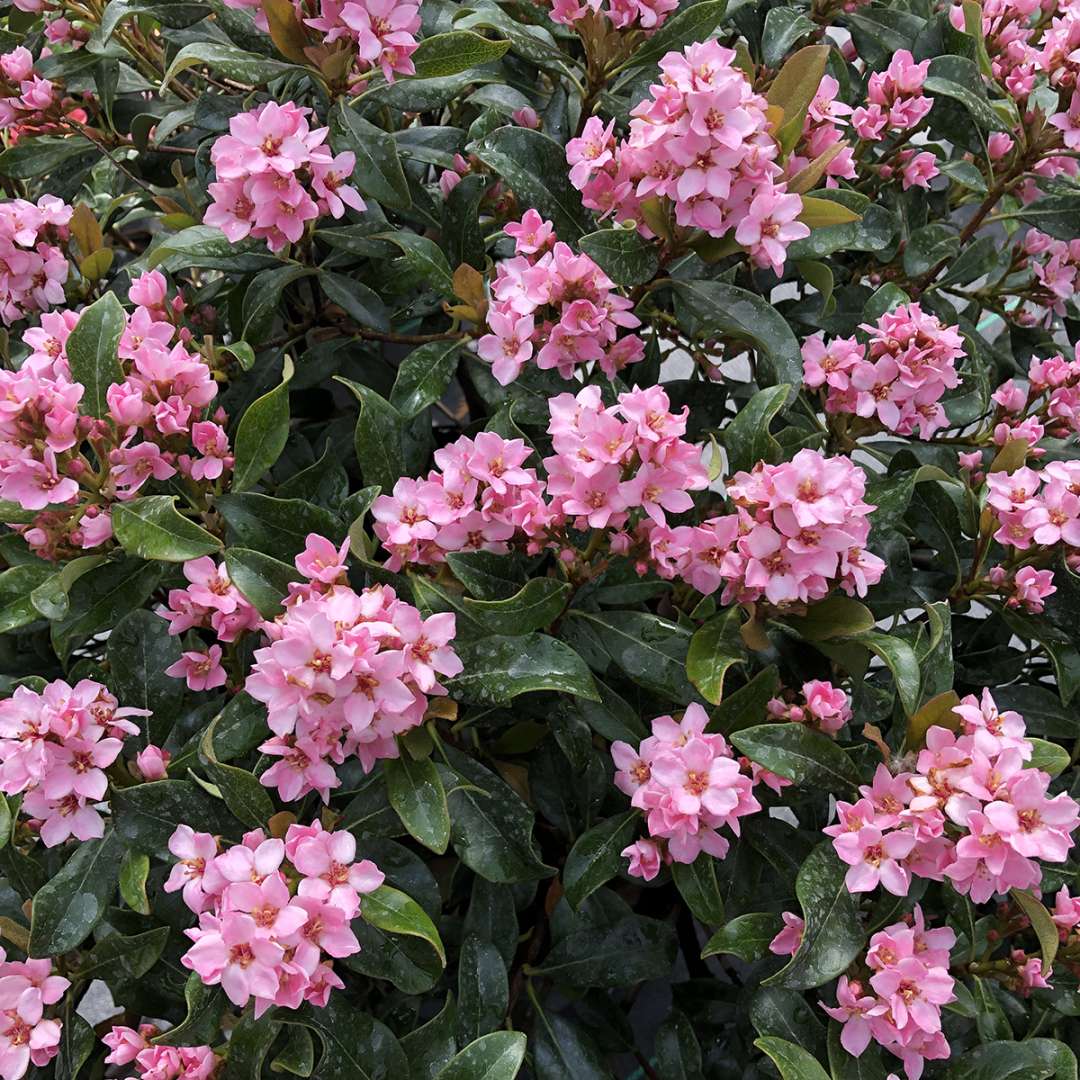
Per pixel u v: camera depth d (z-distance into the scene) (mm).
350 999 581
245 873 476
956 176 644
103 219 679
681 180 520
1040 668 651
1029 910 498
